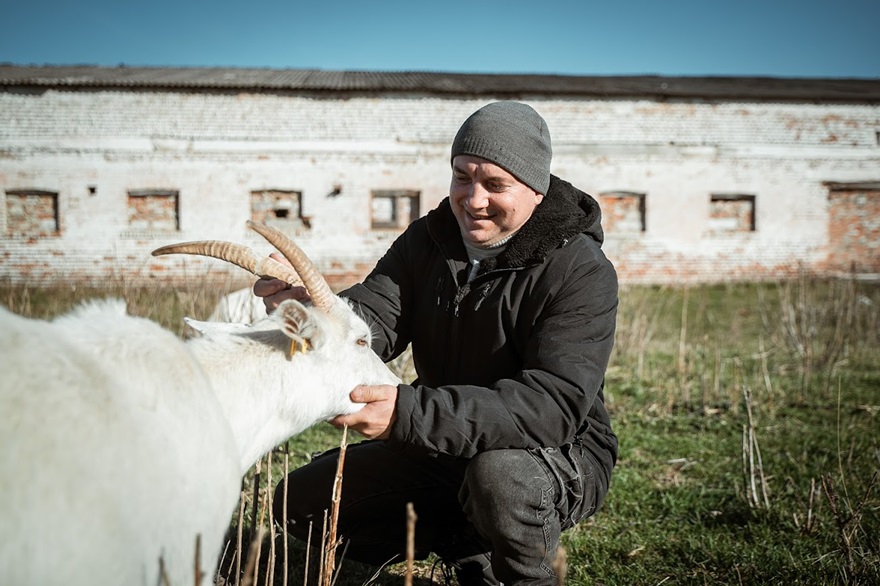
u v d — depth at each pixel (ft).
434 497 9.62
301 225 61.11
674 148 63.77
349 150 60.95
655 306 41.27
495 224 8.80
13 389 5.27
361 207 61.26
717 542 12.10
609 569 11.28
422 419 7.94
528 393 8.12
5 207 59.00
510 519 8.11
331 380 8.15
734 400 20.06
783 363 26.21
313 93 60.49
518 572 8.33
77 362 5.96
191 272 59.31
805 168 64.95
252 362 7.80
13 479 5.00
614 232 63.67
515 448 8.23
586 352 8.41
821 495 13.65
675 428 18.98
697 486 14.76
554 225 8.69
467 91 61.00
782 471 15.26
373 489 9.48
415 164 61.62
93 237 59.21
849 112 64.95
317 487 9.50
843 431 18.17
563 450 8.72
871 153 65.36
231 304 15.88
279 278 8.03
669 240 63.93
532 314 8.74
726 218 64.95
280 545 11.49
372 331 9.68
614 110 63.21
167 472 6.21
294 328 7.56
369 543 9.90
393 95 61.21
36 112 58.59
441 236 9.39
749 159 64.44
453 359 9.34
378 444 9.65
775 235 64.95
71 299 26.61
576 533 12.48
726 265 64.44
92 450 5.56
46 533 5.09
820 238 65.36
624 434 18.28
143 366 6.53
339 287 59.82
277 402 7.88
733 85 68.95
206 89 59.41
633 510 13.61
